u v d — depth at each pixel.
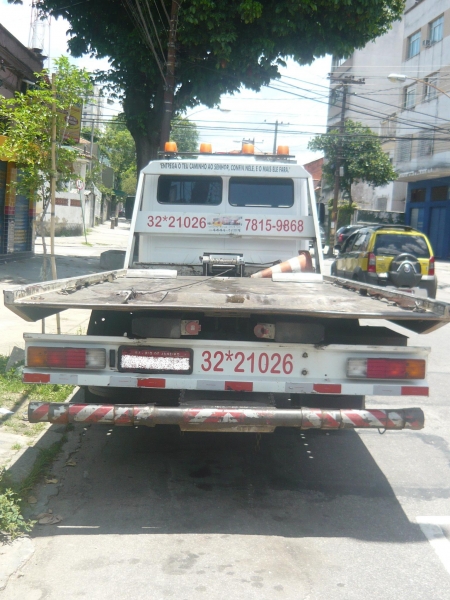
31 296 4.15
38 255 21.62
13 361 7.21
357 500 4.52
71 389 6.73
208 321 4.47
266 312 3.88
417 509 4.39
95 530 3.96
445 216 34.22
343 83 36.94
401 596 3.30
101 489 4.59
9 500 4.12
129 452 5.36
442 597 3.30
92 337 4.16
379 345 4.26
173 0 15.99
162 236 7.61
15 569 3.47
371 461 5.33
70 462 5.05
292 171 7.62
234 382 4.16
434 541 3.92
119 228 51.22
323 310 3.96
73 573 3.46
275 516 4.22
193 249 7.64
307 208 7.72
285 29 16.89
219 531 3.98
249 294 4.94
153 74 18.38
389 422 4.07
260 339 4.31
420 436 6.02
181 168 7.60
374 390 4.17
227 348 4.20
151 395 4.51
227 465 5.15
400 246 15.12
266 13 16.89
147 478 4.82
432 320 3.89
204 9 16.05
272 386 4.16
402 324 4.60
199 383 4.15
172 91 16.83
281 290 5.46
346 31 17.66
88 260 21.34
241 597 3.26
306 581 3.42
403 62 38.38
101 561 3.59
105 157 54.09
